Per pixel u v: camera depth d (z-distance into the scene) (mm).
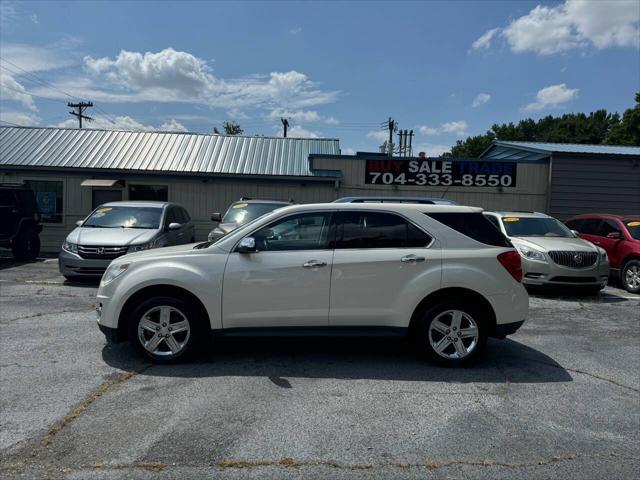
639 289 10906
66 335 6496
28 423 3977
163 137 20062
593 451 3736
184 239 12961
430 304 5527
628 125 43688
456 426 4094
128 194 17750
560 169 17250
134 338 5418
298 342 6449
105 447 3623
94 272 10188
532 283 10336
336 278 5402
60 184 17703
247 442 3740
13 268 12766
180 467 3383
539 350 6379
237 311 5410
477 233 5641
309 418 4176
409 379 5168
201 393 4660
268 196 17750
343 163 17609
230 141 20031
